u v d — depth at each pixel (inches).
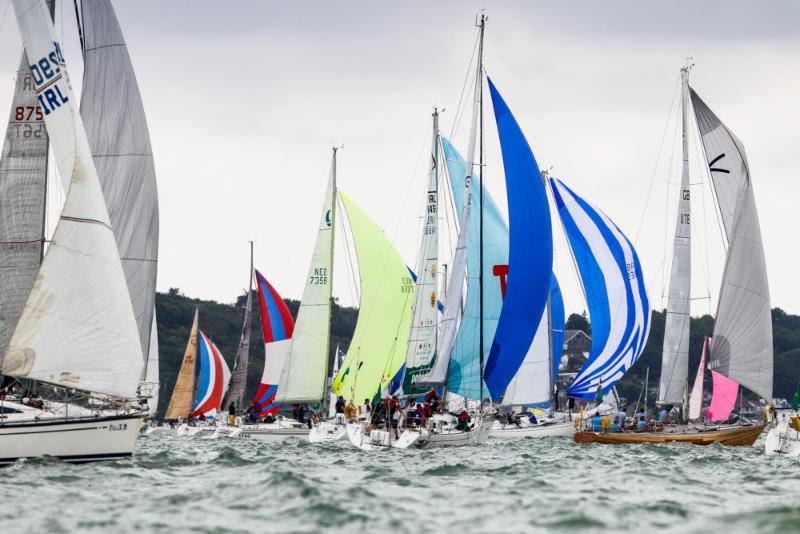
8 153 4347.9
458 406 6574.8
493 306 6707.7
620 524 2704.2
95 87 5679.1
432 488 3462.1
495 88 6304.1
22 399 3937.0
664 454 5497.1
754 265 6678.2
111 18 5674.2
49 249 3900.1
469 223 6712.6
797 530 2518.5
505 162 6200.8
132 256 5698.8
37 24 4104.3
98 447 3924.7
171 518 2723.9
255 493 3147.1
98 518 2696.9
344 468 4247.0
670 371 7337.6
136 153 5703.7
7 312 4279.0
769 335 6683.1
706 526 2637.8
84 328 3905.0
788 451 5305.1
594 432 6633.9
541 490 3440.0
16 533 2487.7
